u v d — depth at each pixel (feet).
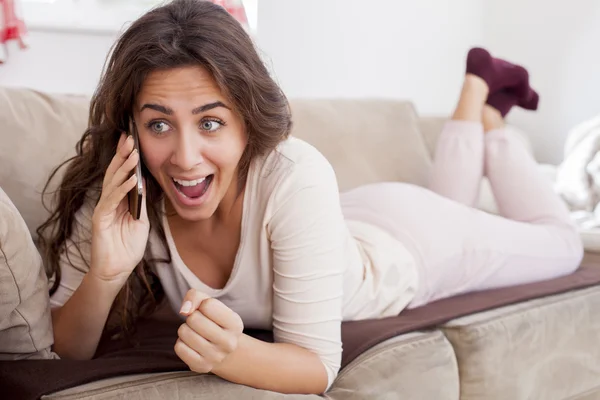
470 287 5.08
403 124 7.17
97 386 2.77
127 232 3.35
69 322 3.47
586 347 4.79
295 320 3.27
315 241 3.28
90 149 3.60
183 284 3.78
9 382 2.93
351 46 9.18
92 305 3.38
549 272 5.48
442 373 3.78
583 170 7.59
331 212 3.35
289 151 3.43
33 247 3.14
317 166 3.43
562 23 9.85
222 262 3.65
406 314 4.46
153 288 4.17
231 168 3.17
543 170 8.45
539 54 10.19
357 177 6.43
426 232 4.89
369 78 9.48
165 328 4.11
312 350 3.25
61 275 3.79
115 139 3.43
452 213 5.20
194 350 2.87
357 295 4.20
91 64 6.91
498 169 6.10
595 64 9.46
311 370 3.15
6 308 3.00
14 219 2.98
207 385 2.90
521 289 4.98
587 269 5.84
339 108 6.74
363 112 6.92
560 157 10.02
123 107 3.17
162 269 3.79
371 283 4.30
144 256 3.78
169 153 3.07
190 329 2.87
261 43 8.18
